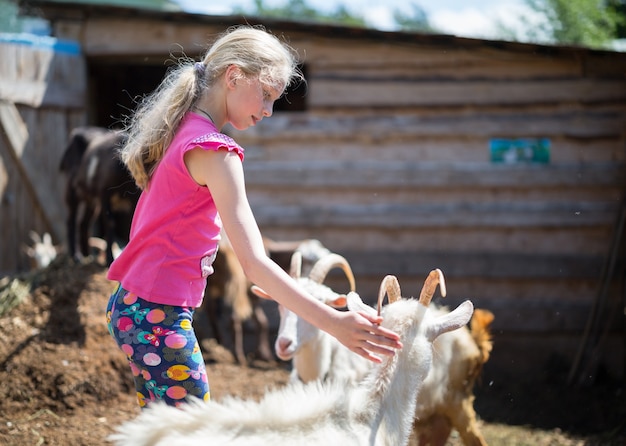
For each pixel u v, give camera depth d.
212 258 2.58
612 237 8.25
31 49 8.09
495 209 8.52
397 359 2.68
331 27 8.29
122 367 5.38
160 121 2.57
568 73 8.42
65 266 6.38
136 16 8.47
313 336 3.94
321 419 2.40
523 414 6.61
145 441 2.13
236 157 2.40
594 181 8.40
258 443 2.21
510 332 8.53
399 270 8.59
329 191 8.64
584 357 8.14
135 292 2.48
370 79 8.55
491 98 8.48
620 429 6.23
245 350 8.21
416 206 8.58
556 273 8.48
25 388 4.98
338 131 8.55
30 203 8.13
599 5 17.56
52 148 8.31
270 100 2.59
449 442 5.02
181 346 2.46
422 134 8.52
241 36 2.55
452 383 4.26
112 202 6.66
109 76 11.67
